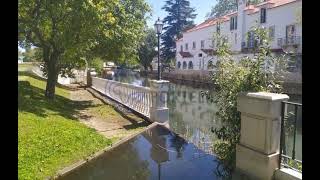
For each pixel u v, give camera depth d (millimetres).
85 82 28484
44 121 8664
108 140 8328
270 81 6785
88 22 12117
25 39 14773
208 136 9812
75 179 5840
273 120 5277
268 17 42719
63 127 8500
